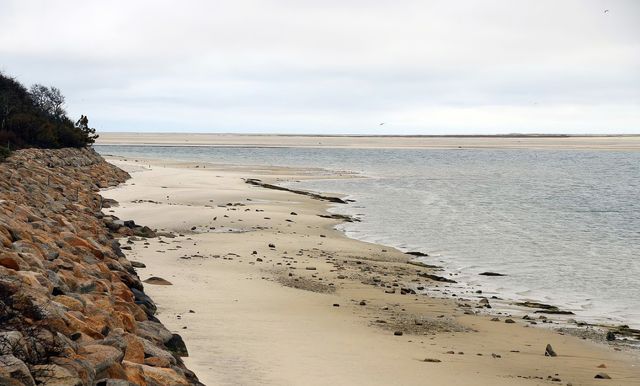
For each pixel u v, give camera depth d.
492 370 15.60
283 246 32.12
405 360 15.73
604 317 22.27
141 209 42.81
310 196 57.62
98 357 9.26
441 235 39.16
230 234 35.00
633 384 15.33
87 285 14.40
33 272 12.17
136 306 14.62
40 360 8.46
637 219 47.81
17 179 33.25
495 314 21.91
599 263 31.58
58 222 22.27
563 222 46.00
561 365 16.56
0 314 9.22
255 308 19.64
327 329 18.02
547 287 26.58
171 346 14.18
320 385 13.27
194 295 20.62
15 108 66.88
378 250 33.16
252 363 14.29
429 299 23.28
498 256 32.94
